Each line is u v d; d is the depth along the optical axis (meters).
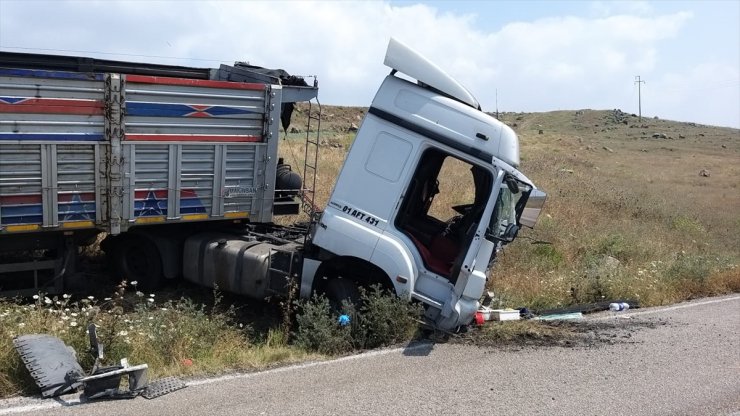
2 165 7.09
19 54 8.23
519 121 97.19
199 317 6.93
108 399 5.17
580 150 55.62
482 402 5.67
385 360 6.64
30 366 5.27
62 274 7.97
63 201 7.53
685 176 43.03
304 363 6.40
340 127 52.72
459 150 7.34
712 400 6.06
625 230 15.91
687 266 11.66
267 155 9.02
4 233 7.27
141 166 8.00
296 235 9.09
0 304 6.91
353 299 7.57
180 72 9.75
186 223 8.97
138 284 9.02
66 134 7.41
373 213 7.47
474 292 7.38
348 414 5.18
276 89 8.91
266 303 8.75
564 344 7.65
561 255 12.55
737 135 86.50
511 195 7.32
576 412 5.59
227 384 5.67
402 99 7.50
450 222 8.34
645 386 6.36
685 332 8.46
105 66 8.98
